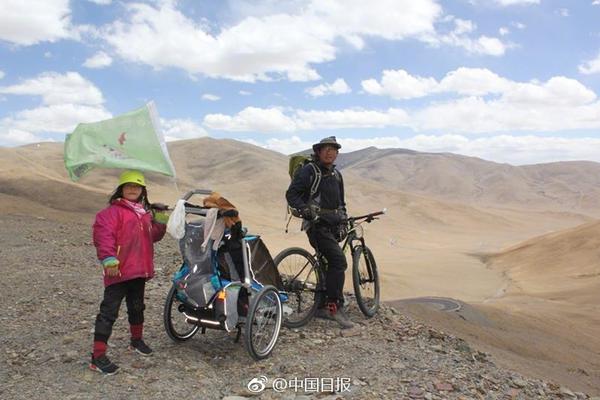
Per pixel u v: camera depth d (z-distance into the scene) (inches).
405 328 274.7
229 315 207.0
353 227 277.9
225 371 203.6
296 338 243.0
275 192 5521.7
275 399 178.9
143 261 194.4
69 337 223.3
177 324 248.4
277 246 2822.3
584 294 1824.6
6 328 239.9
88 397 169.6
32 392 172.1
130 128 188.1
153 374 190.5
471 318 642.2
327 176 252.8
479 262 3129.9
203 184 5890.8
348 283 1058.7
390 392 190.2
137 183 192.5
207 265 209.9
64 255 438.0
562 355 601.0
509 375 237.0
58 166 4690.0
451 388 199.0
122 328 242.5
